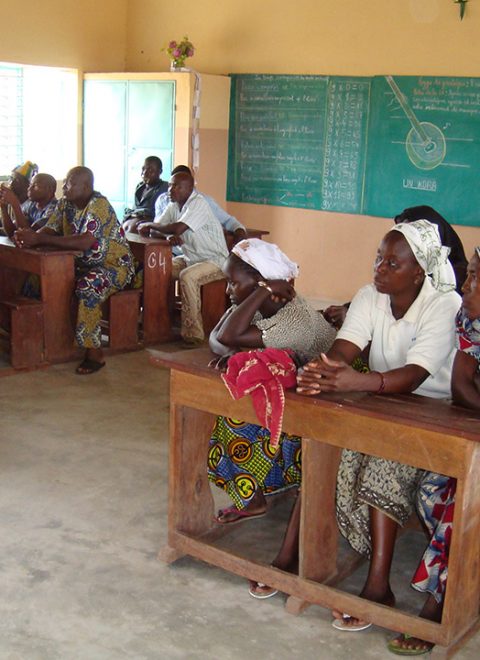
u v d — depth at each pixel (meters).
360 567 2.75
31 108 8.27
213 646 2.29
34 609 2.43
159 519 3.06
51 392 4.52
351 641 2.34
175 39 8.44
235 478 2.69
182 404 2.62
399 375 2.30
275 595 2.56
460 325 2.27
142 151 8.15
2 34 7.67
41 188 5.46
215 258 5.80
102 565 2.70
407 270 2.30
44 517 3.03
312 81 7.54
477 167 6.76
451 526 2.26
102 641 2.29
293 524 2.60
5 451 3.64
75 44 8.31
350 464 2.46
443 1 6.72
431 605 2.33
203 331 5.74
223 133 8.15
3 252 5.11
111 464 3.55
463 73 6.72
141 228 5.85
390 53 7.07
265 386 2.34
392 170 7.20
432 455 2.15
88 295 4.89
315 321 2.68
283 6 7.63
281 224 8.02
